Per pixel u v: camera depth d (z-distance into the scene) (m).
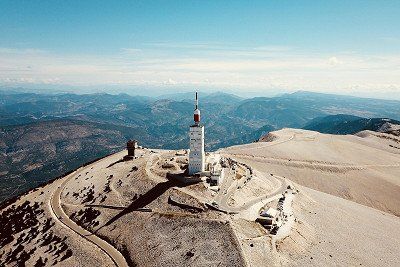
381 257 87.12
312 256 80.50
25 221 114.56
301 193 126.12
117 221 99.38
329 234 94.81
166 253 80.12
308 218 103.06
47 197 128.75
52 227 104.44
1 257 97.94
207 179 113.06
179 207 97.12
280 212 97.94
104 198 115.38
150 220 93.69
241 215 91.25
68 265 84.94
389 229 111.00
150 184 115.12
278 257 76.56
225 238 79.75
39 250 94.88
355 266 79.81
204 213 91.31
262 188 118.12
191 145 116.25
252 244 78.69
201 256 76.25
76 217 109.06
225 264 72.62
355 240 94.44
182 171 123.25
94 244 91.62
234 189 108.50
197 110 116.19
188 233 84.19
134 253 84.00
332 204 125.44
